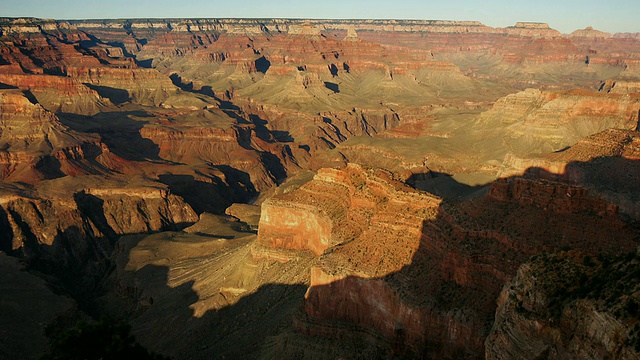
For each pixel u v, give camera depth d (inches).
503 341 1606.8
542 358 1481.3
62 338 1636.3
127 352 1699.1
